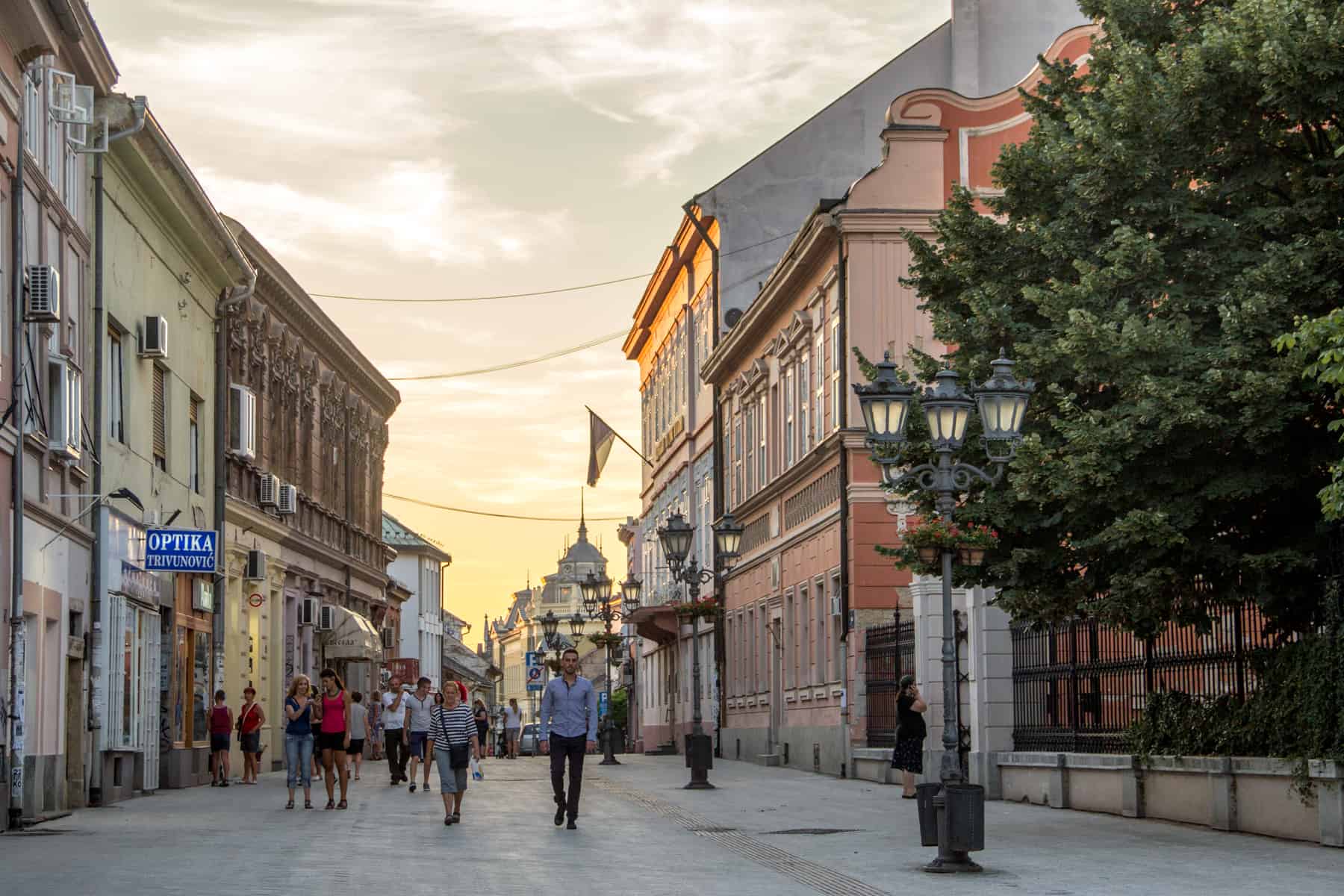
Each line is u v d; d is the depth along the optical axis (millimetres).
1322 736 17594
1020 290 20281
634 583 50594
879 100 52250
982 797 15953
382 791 31375
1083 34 37906
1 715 21766
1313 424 18234
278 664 44594
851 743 37000
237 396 39344
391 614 66875
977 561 16750
